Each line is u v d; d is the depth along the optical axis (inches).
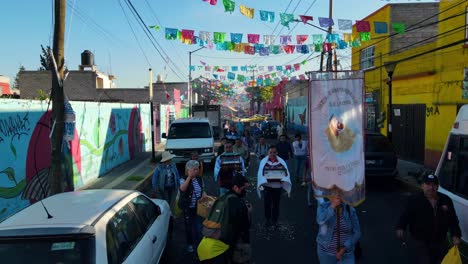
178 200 269.3
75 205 178.5
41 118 397.7
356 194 181.3
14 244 144.5
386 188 493.7
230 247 184.5
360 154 183.2
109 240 158.6
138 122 908.0
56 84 289.6
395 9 793.6
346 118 182.9
